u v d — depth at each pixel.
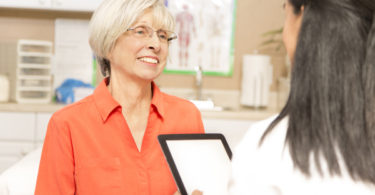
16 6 3.01
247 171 0.63
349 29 0.57
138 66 1.05
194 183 0.89
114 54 1.06
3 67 3.28
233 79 3.33
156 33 1.06
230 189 0.65
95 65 3.32
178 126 1.16
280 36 3.26
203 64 3.32
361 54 0.57
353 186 0.58
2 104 2.86
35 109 2.87
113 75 1.11
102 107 1.05
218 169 0.95
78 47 3.31
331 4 0.59
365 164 0.57
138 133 1.11
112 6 1.03
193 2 3.29
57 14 3.29
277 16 3.28
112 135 1.04
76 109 1.06
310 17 0.60
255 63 3.09
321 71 0.58
